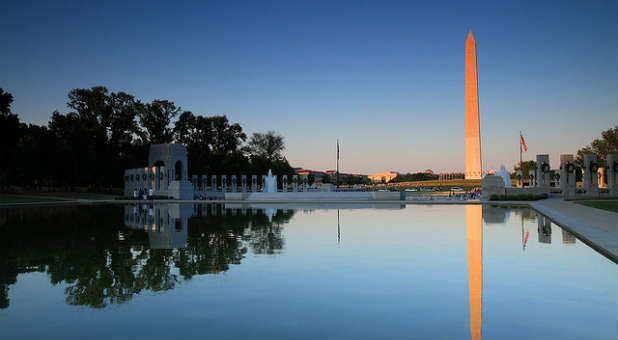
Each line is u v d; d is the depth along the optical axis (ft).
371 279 32.37
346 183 575.79
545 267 36.22
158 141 278.05
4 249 47.47
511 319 23.24
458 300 26.81
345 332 21.49
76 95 252.62
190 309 25.44
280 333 21.45
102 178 254.27
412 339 20.52
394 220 79.20
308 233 60.03
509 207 118.21
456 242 50.49
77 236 58.75
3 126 190.19
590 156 152.56
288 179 353.31
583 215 79.77
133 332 21.77
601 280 31.63
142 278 33.14
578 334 21.07
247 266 37.29
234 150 310.04
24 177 228.22
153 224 75.41
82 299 27.73
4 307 26.13
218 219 84.33
